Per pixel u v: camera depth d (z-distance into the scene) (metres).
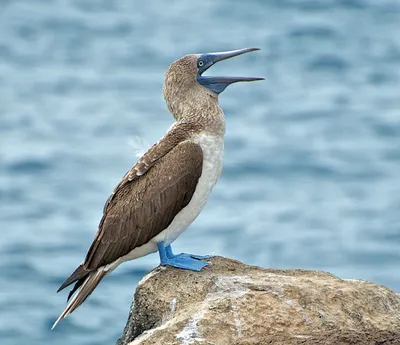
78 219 38.34
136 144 14.64
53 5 81.50
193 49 69.56
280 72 62.78
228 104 55.31
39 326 29.25
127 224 13.95
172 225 14.08
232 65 64.62
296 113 53.34
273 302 12.75
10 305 30.67
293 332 12.51
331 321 12.64
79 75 62.97
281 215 38.12
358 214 38.75
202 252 34.03
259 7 78.88
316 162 44.91
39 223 37.81
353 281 13.34
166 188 13.93
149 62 66.12
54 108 55.28
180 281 13.43
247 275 13.45
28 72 64.06
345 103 55.41
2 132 50.53
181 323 12.52
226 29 74.50
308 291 12.88
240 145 47.19
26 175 43.59
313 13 76.75
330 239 35.84
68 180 43.03
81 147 47.69
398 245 35.31
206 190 14.16
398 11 77.12
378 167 44.50
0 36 73.31
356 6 78.38
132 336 13.52
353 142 48.00
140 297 13.45
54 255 34.59
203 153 14.05
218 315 12.58
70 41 72.25
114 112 53.91
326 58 65.56
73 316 29.20
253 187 41.44
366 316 12.80
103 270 14.05
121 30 75.06
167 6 81.50
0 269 33.31
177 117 14.60
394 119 51.72
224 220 36.94
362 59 65.38
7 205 39.78
